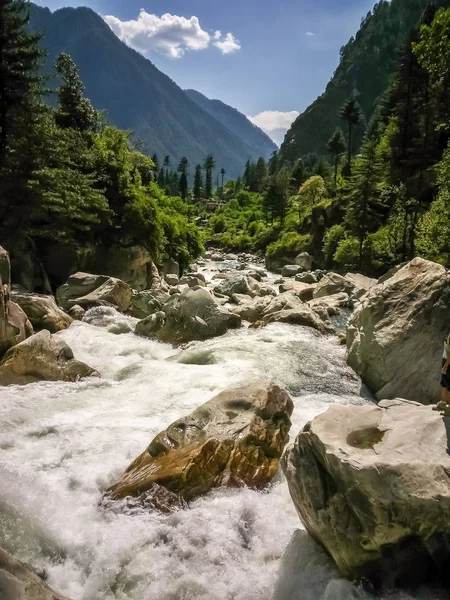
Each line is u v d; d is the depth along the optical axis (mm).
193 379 10312
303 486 4723
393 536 4027
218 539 5293
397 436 4668
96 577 4797
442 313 9516
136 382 10188
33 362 9914
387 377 9898
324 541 4559
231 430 6832
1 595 3527
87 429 7801
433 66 23172
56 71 32469
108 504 5809
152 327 14797
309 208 66750
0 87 20922
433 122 41062
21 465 6598
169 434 6801
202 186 152250
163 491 5836
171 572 4840
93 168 27906
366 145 37125
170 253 36781
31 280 22016
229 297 22297
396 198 39094
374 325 10523
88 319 16031
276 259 55000
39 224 23141
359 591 4258
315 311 17391
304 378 10680
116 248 27672
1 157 21109
